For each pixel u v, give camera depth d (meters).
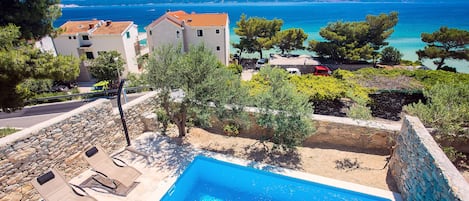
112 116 9.90
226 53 35.38
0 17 9.77
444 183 5.26
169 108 10.61
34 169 7.48
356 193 7.62
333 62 34.38
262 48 38.66
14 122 15.90
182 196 8.08
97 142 9.38
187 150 10.09
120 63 27.91
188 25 33.31
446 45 28.36
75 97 22.09
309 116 9.09
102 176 8.62
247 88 10.01
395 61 34.78
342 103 14.20
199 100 9.34
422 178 6.29
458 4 157.38
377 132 9.22
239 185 8.53
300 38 37.56
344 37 33.34
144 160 9.45
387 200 7.29
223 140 10.83
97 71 27.27
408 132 7.43
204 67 9.13
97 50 32.56
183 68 9.00
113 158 9.42
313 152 9.71
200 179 8.83
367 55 32.00
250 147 10.23
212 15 35.81
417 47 48.28
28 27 10.51
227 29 36.09
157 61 9.34
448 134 8.24
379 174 8.35
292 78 15.75
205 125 9.66
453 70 28.84
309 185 8.17
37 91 23.97
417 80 15.46
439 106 8.33
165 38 33.12
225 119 9.76
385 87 14.66
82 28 32.78
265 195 8.11
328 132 9.92
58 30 12.03
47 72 8.25
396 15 33.28
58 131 7.97
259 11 124.00
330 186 7.89
